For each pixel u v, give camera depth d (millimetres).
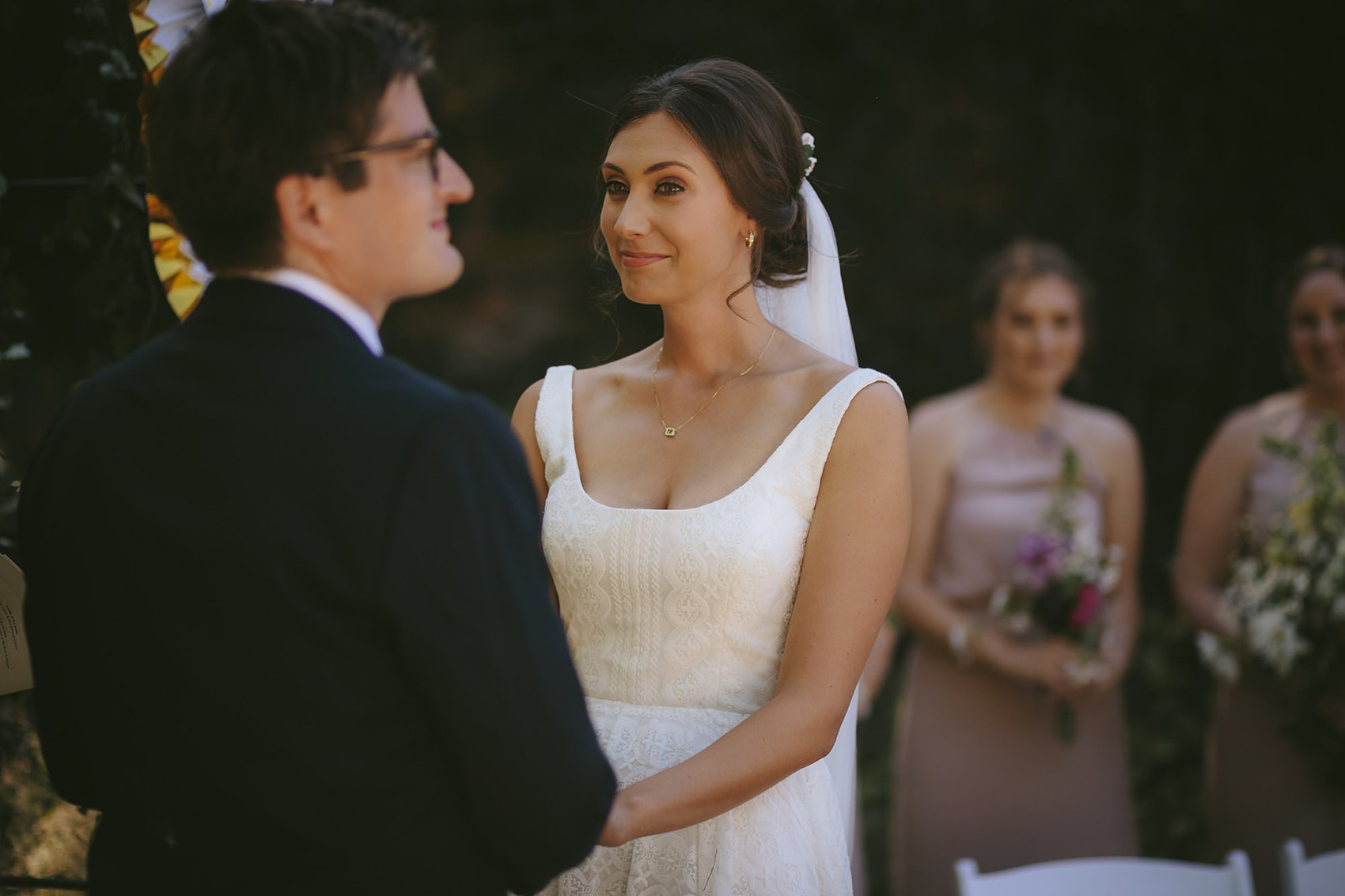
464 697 1193
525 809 1219
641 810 1664
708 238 1930
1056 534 3756
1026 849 3764
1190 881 2521
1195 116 6465
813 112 6887
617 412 2102
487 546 1217
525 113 7270
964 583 3896
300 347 1264
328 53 1257
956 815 3805
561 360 7402
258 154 1239
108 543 1254
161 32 1835
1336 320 3746
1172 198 6527
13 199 2223
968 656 3775
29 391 2393
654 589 1914
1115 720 3885
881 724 5660
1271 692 3734
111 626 1262
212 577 1216
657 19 6953
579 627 2010
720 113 1903
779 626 1929
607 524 1950
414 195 1303
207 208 1269
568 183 7449
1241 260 6449
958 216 6867
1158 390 6512
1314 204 6297
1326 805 3664
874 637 1879
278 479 1218
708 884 1860
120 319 2168
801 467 1903
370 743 1229
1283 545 3602
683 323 2037
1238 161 6426
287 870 1243
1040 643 3785
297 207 1270
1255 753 3771
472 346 7508
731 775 1728
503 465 1257
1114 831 3811
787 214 1975
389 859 1241
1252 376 6430
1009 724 3783
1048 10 6559
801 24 6852
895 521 1888
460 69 7094
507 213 7492
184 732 1240
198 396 1257
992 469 3916
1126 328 6559
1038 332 3889
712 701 1909
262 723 1217
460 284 7551
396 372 1279
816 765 1988
